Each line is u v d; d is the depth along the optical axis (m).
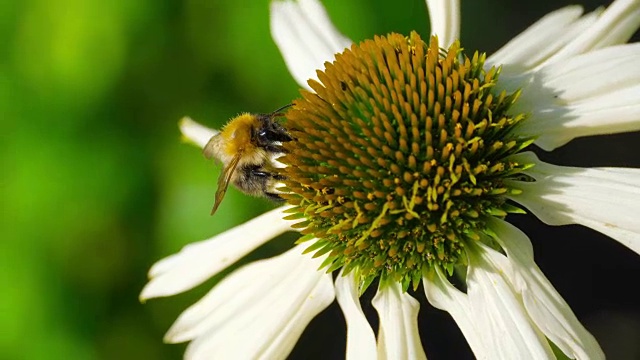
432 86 0.28
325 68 0.29
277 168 0.29
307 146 0.28
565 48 0.28
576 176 0.27
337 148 0.28
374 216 0.28
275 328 0.28
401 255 0.28
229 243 0.29
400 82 0.28
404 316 0.28
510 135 0.28
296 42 0.30
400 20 0.32
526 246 0.27
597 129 0.27
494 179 0.28
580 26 0.29
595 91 0.27
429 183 0.28
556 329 0.27
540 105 0.28
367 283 0.28
